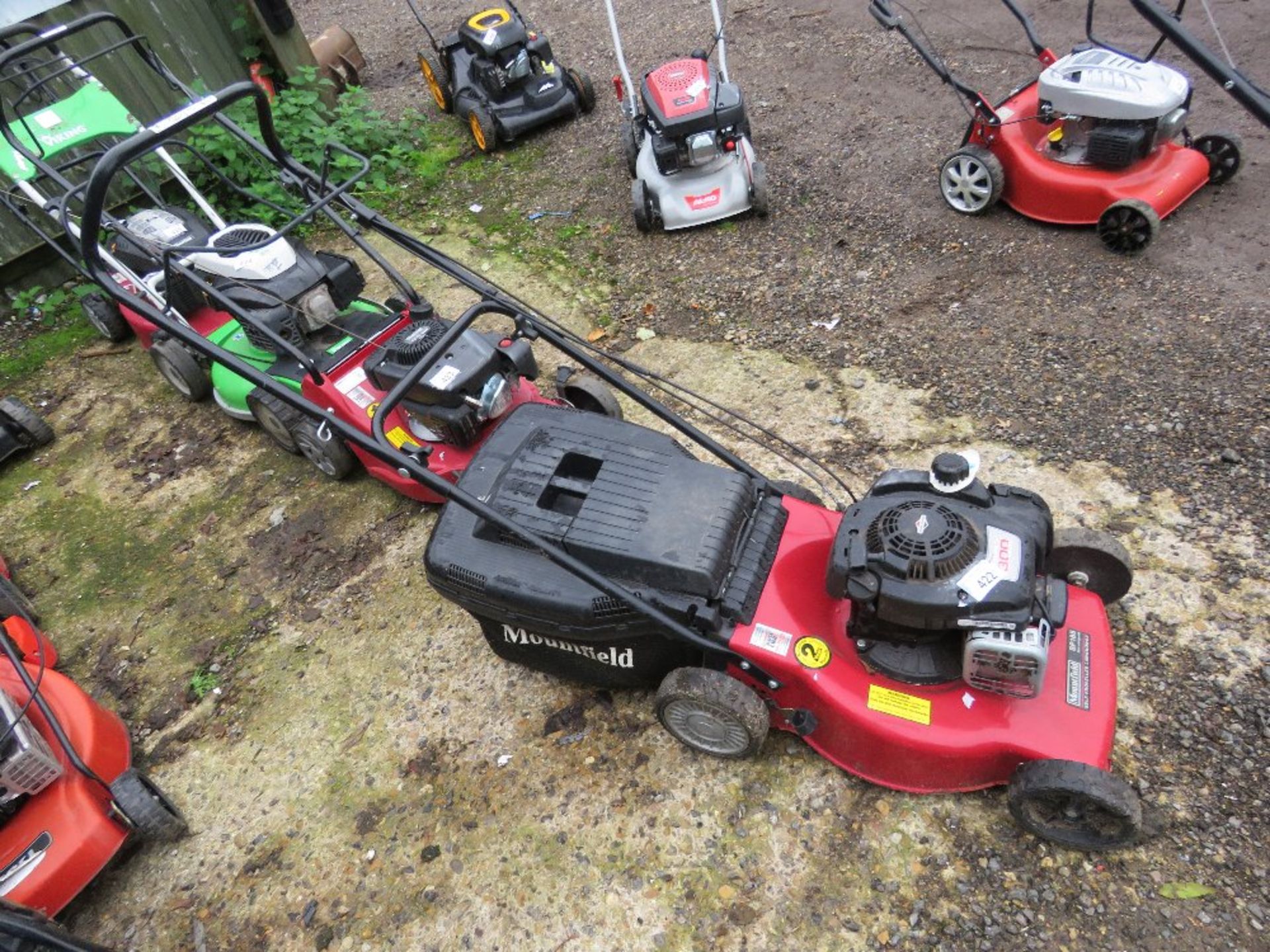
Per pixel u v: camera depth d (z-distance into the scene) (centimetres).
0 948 269
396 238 448
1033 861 309
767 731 323
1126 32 765
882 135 730
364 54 1116
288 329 478
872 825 327
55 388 652
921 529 282
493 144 827
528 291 650
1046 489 423
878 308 562
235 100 391
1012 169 595
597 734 377
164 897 356
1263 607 359
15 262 721
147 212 588
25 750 331
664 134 630
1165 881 296
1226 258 532
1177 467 419
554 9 1126
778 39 920
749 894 318
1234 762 319
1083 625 319
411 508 503
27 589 504
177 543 516
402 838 357
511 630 361
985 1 882
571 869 336
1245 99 314
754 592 318
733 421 500
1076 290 538
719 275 625
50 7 695
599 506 324
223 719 418
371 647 434
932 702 303
